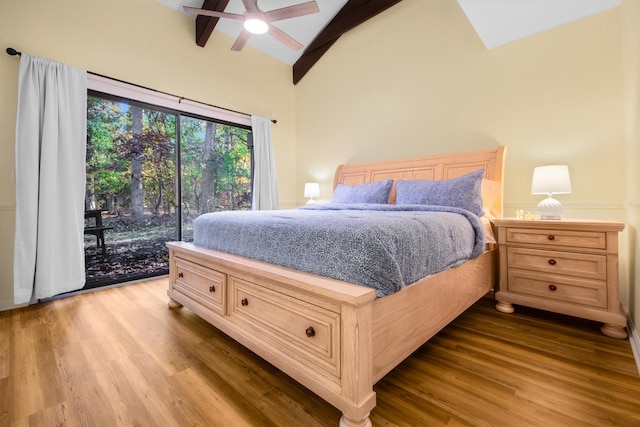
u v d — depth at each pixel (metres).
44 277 2.33
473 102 2.85
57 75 2.45
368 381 1.04
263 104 4.24
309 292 1.15
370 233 1.17
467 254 1.80
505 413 1.13
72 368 1.46
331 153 4.16
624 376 1.36
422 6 3.19
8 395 1.25
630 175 1.98
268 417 1.13
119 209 3.06
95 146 2.90
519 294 2.13
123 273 3.09
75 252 2.51
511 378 1.36
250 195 4.24
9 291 2.31
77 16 2.65
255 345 1.41
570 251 1.92
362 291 1.03
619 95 2.13
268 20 2.53
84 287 2.76
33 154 2.31
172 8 3.31
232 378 1.38
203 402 1.21
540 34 2.46
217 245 1.93
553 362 1.49
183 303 2.07
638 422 1.08
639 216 1.66
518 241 2.13
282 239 1.44
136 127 3.14
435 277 1.54
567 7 2.13
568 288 1.92
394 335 1.23
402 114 3.38
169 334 1.84
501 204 2.54
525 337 1.78
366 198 2.96
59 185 2.45
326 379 1.10
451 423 1.08
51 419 1.11
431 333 1.51
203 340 1.76
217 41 3.73
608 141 2.18
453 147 2.98
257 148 4.03
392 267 1.15
